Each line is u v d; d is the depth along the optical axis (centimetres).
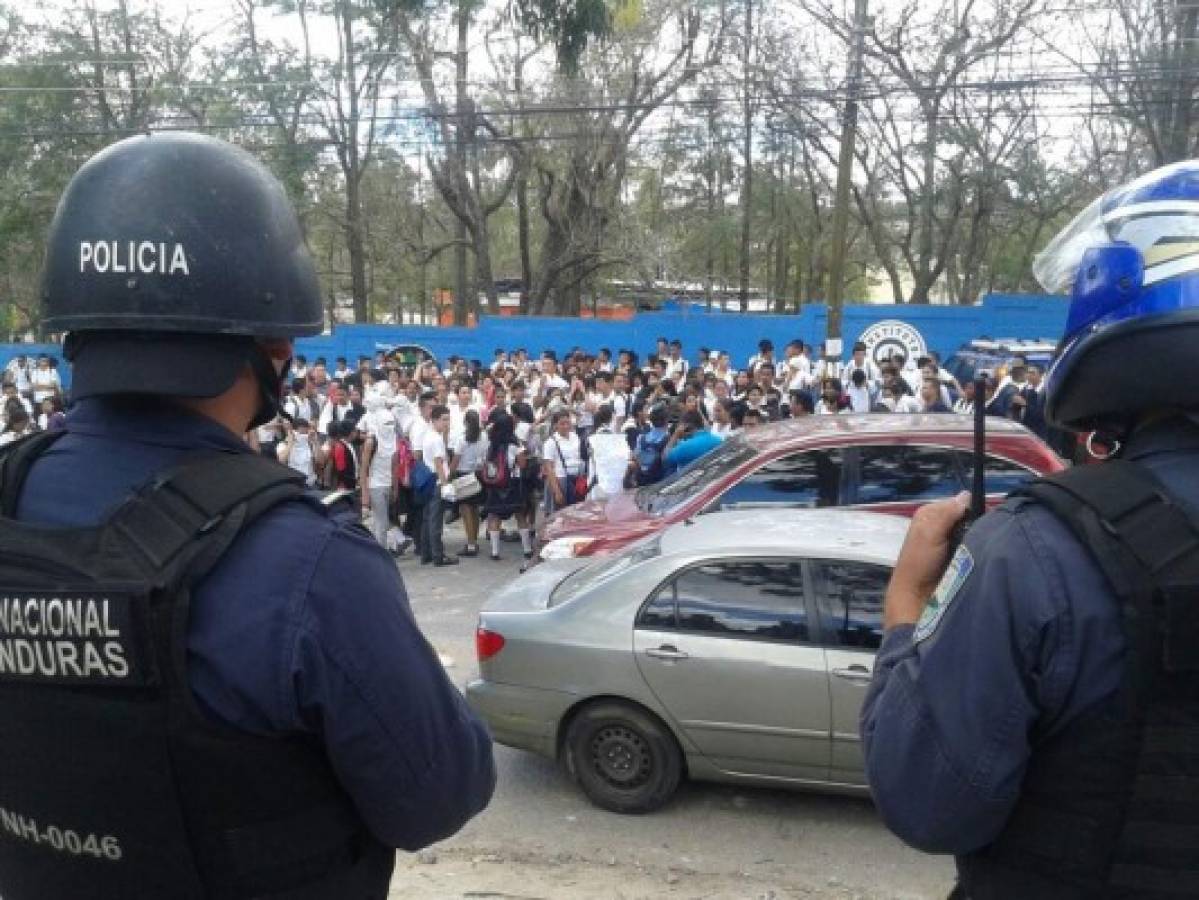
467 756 140
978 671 125
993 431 693
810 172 3244
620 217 2870
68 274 133
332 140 2594
